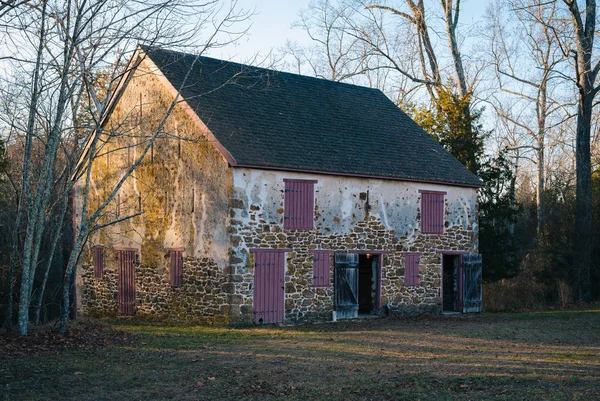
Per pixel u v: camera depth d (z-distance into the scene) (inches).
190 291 761.0
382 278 844.0
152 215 820.6
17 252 791.1
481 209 1159.0
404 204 870.4
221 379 425.4
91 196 924.0
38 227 599.5
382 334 657.6
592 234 1112.2
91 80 608.7
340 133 877.8
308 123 861.2
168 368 458.3
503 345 581.0
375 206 840.9
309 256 776.3
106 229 890.7
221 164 729.0
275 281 746.2
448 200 919.7
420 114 1248.2
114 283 872.9
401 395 378.9
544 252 1154.0
